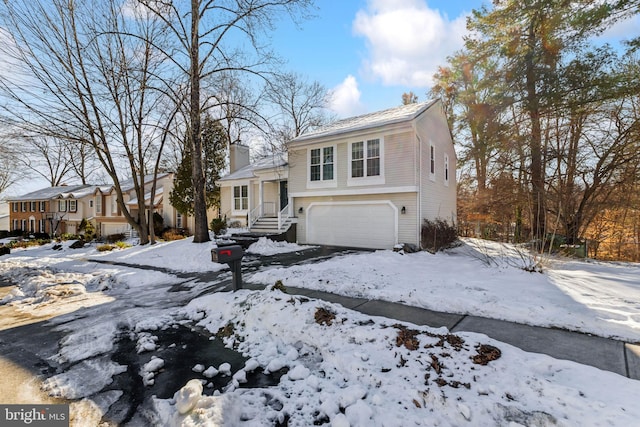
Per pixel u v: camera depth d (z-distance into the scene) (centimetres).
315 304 425
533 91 1311
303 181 1386
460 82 1898
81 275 855
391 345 318
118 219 2583
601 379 251
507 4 1410
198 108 1280
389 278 646
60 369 334
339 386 273
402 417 224
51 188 3494
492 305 444
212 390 285
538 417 210
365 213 1223
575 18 1177
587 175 1309
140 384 300
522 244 1045
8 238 2845
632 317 387
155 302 593
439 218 1298
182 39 1239
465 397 235
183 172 2098
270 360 334
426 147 1223
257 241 1270
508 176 1511
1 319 511
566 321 388
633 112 1206
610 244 1585
